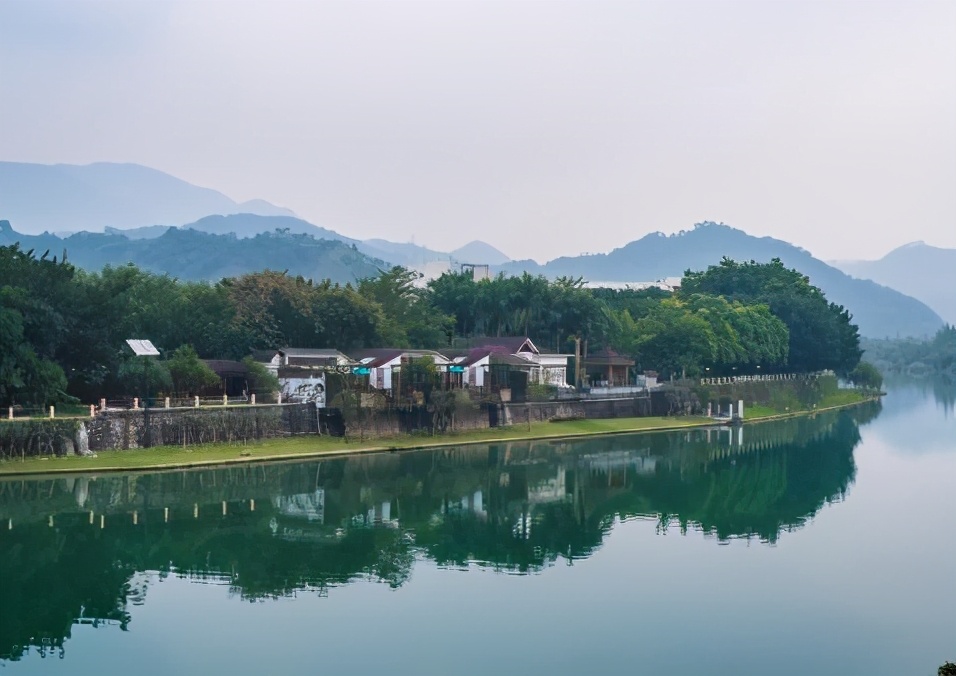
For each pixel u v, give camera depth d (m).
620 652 51.03
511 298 178.25
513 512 85.75
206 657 50.06
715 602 59.59
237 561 67.62
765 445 139.00
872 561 69.56
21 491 85.62
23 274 104.56
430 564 67.88
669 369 180.38
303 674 47.75
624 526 80.88
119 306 108.38
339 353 130.75
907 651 51.62
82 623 55.03
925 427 170.00
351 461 109.50
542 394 148.00
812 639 53.34
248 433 109.44
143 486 89.75
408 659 49.66
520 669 48.62
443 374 132.62
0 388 91.69
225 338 127.62
